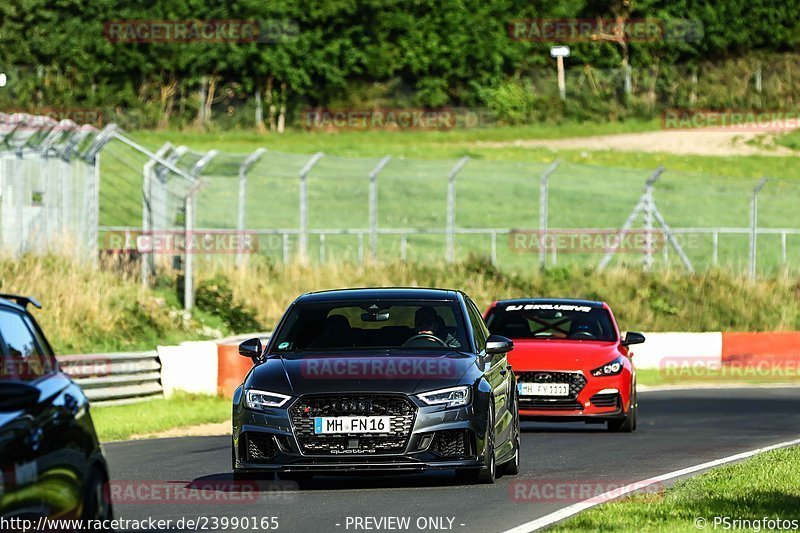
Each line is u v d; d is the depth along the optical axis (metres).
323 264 134.25
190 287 117.19
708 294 141.62
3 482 23.70
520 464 52.75
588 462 53.56
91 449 27.94
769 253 191.00
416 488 44.00
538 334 74.56
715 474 45.81
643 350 118.00
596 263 152.62
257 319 119.56
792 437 65.94
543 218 144.12
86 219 117.88
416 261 139.88
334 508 39.34
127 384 84.31
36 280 104.12
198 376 88.94
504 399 47.59
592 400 68.75
